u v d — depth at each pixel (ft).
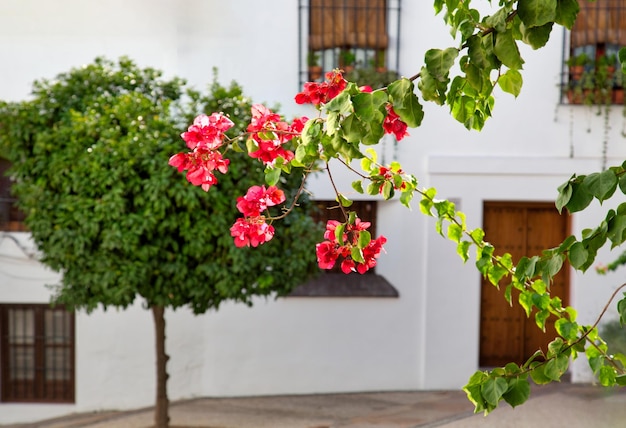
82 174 25.32
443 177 33.32
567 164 33.17
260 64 32.86
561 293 34.40
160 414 29.12
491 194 33.27
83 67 28.12
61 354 33.30
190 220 25.77
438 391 33.88
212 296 26.91
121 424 30.60
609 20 32.81
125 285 25.35
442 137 33.45
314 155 9.46
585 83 32.60
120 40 32.30
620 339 32.35
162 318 29.04
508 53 8.25
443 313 33.83
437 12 9.34
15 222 32.68
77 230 25.67
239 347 33.73
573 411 29.25
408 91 8.41
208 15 32.68
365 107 8.39
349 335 33.88
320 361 33.86
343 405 31.94
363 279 34.09
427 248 33.68
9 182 32.60
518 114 33.27
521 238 34.14
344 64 32.73
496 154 33.40
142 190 25.57
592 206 33.60
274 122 10.18
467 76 8.57
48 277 32.73
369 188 10.94
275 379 33.86
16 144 26.66
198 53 32.68
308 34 32.94
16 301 32.78
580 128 33.19
